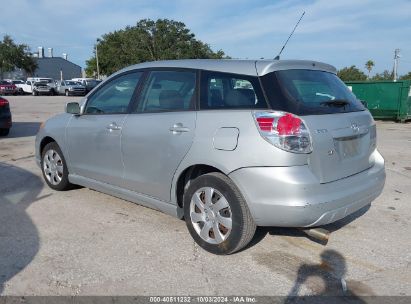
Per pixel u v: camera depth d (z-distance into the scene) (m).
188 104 4.02
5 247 3.97
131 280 3.42
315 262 3.76
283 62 3.77
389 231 4.50
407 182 6.61
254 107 3.55
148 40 51.34
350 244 4.15
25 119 16.30
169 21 51.34
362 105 4.32
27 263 3.66
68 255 3.83
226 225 3.70
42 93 43.00
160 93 4.34
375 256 3.90
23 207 5.13
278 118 3.39
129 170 4.57
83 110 5.25
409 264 3.75
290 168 3.36
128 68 4.85
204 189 3.84
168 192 4.18
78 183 5.43
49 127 5.77
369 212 5.12
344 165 3.73
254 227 3.65
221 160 3.62
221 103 3.79
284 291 3.29
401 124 15.38
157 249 3.98
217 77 3.90
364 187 3.87
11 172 6.93
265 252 3.94
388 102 15.89
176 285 3.35
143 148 4.32
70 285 3.32
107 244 4.08
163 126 4.13
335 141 3.62
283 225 3.47
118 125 4.63
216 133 3.67
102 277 3.45
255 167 3.44
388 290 3.31
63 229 4.44
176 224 4.61
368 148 4.11
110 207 5.16
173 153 4.02
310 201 3.37
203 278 3.46
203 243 3.90
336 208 3.54
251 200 3.50
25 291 3.22
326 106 3.72
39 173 6.88
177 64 4.30
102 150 4.87
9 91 43.47
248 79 3.67
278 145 3.36
